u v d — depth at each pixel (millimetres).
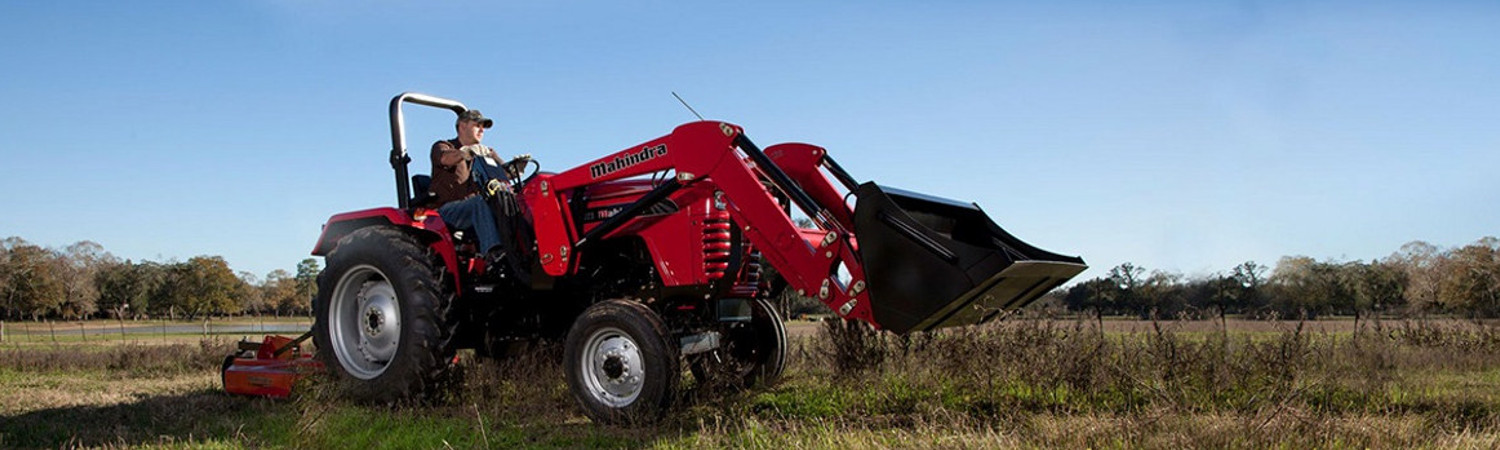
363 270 6555
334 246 7227
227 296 92188
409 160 6961
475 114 7035
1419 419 4695
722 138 5516
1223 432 4020
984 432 4566
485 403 5922
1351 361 6941
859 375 6199
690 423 5195
